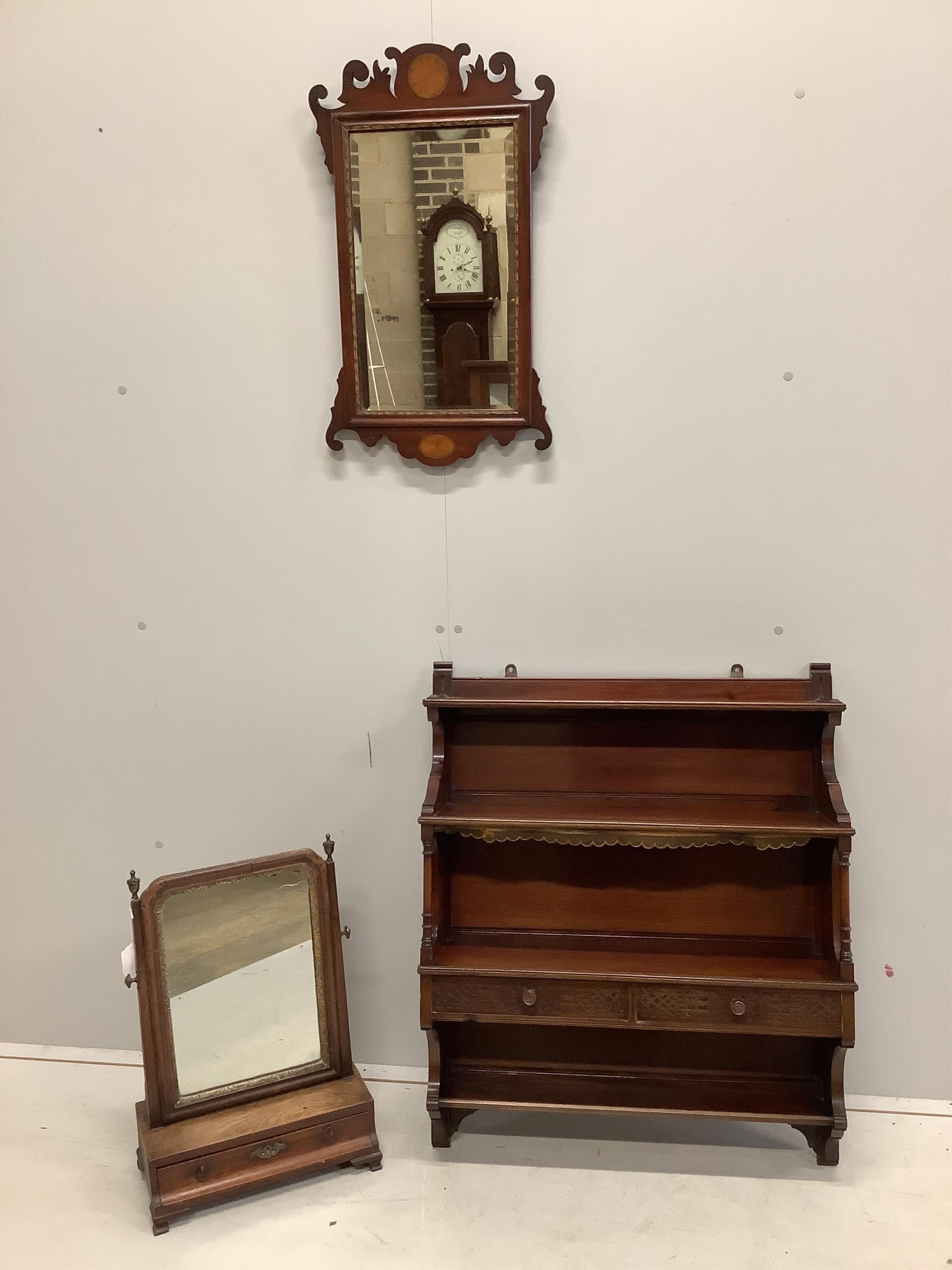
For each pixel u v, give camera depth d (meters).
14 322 2.51
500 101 2.23
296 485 2.48
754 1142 2.36
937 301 2.25
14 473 2.57
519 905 2.41
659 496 2.38
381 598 2.50
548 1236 2.07
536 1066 2.41
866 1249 2.02
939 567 2.33
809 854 2.33
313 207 2.38
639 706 2.24
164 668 2.59
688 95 2.24
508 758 2.41
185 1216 2.16
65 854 2.70
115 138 2.41
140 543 2.55
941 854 2.42
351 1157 2.27
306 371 2.44
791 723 2.33
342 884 2.61
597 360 2.35
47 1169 2.32
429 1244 2.06
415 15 2.28
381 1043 2.66
